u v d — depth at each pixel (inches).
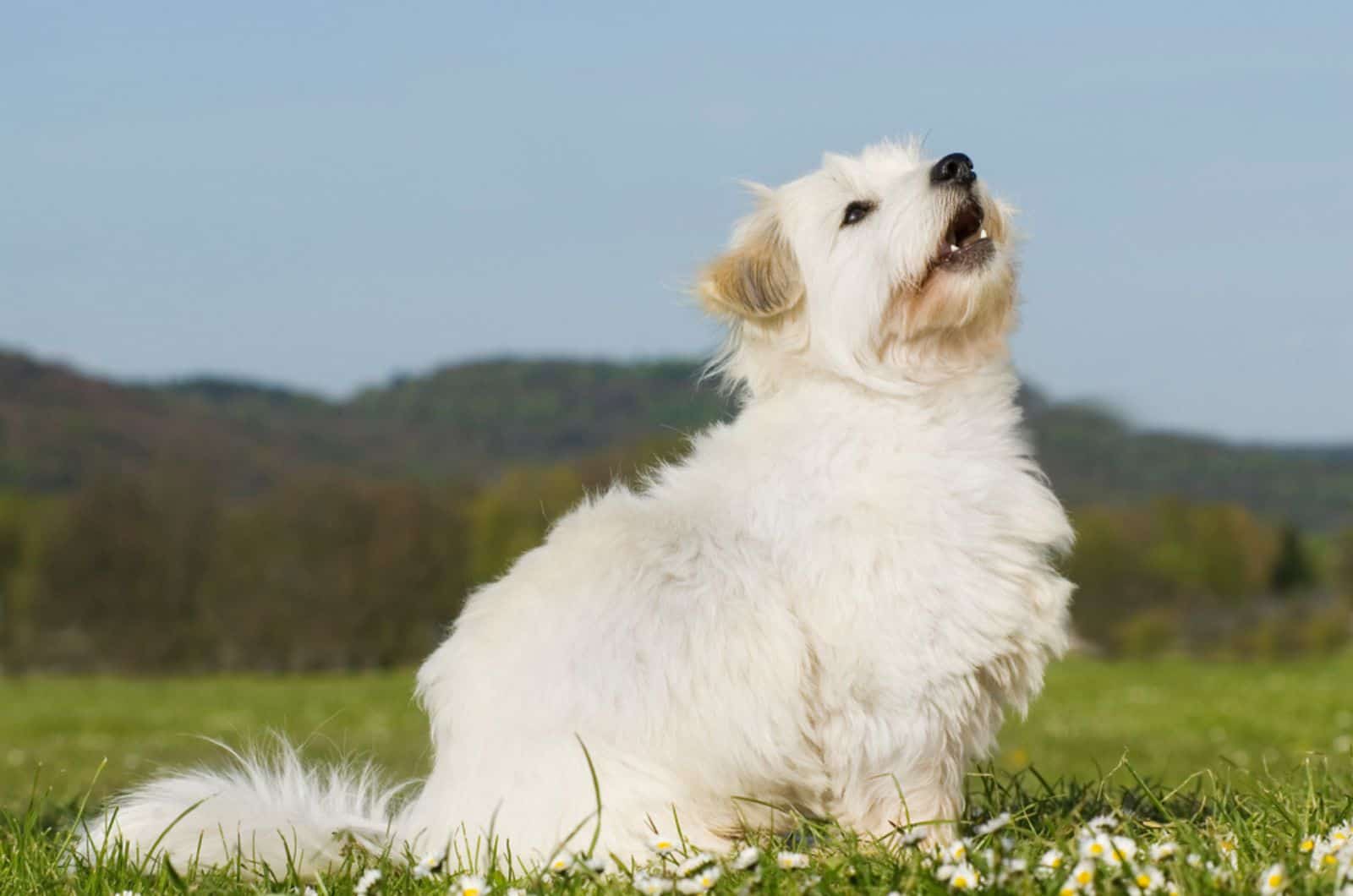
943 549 140.6
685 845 128.9
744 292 165.3
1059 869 115.6
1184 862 117.3
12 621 1254.3
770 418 156.8
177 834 141.8
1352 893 104.0
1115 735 406.0
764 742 139.9
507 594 149.6
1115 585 1202.6
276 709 632.4
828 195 163.2
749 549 144.5
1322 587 1253.7
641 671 138.6
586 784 133.3
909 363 157.1
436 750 148.4
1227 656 1143.6
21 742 458.9
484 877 126.9
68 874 137.6
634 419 2760.8
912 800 143.9
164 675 1242.6
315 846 141.4
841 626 139.9
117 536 1250.0
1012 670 146.9
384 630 1230.9
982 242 156.0
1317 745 351.6
